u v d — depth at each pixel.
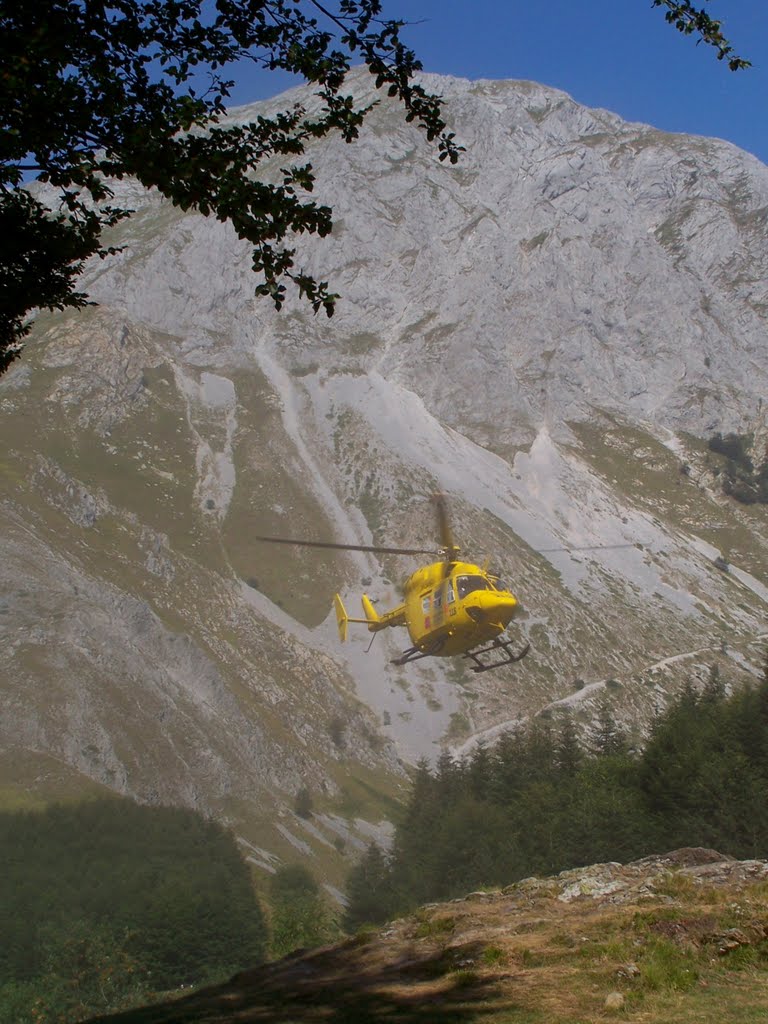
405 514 196.12
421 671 161.25
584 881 14.25
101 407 199.12
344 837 112.94
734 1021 8.75
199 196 11.55
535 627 172.88
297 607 172.75
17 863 73.25
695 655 177.75
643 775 72.75
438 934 13.50
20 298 12.38
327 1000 11.38
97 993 53.28
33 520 148.88
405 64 11.88
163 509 182.12
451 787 90.62
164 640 130.50
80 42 11.59
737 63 11.83
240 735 120.75
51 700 102.75
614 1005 9.48
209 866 79.56
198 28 11.81
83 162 11.57
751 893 12.38
